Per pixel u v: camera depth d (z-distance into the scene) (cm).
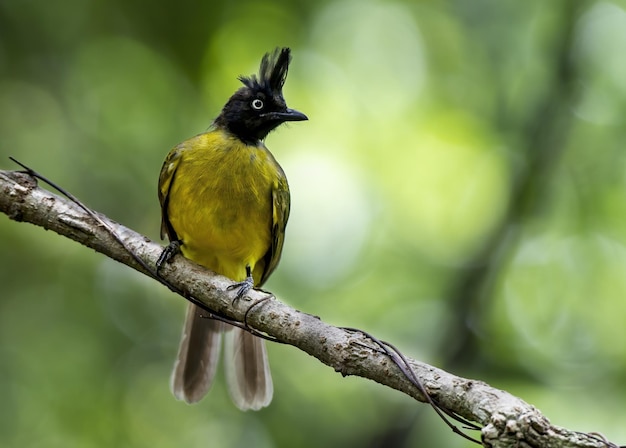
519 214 1454
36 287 1327
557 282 1379
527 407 564
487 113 1557
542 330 1340
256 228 905
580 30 1555
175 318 1325
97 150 1454
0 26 1462
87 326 1293
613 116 1511
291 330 666
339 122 1541
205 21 1444
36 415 1198
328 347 640
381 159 1528
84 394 1227
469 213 1491
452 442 1230
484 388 586
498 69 1577
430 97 1568
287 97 1511
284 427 1225
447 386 595
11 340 1275
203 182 880
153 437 1218
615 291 1357
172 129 1448
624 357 1286
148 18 1454
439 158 1528
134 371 1267
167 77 1461
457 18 1598
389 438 1241
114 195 1431
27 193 729
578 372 1272
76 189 1431
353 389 1276
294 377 1273
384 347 624
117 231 742
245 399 914
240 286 715
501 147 1524
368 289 1402
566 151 1497
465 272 1417
